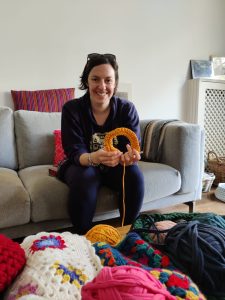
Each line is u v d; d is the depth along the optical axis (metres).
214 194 2.25
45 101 1.98
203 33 2.82
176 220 0.85
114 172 1.34
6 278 0.55
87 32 2.24
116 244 0.76
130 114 1.43
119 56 2.41
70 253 0.64
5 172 1.50
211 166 2.55
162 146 1.75
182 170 1.66
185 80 2.78
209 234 0.63
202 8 2.78
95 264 0.62
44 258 0.59
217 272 0.58
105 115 1.42
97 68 1.30
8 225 1.21
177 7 2.63
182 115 2.82
